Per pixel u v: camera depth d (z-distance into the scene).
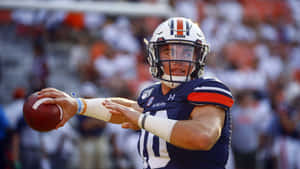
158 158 7.72
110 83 24.61
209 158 7.45
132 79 25.62
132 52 26.31
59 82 23.17
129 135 22.09
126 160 21.84
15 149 18.94
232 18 35.00
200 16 33.62
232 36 33.88
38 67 22.88
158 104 8.03
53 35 23.59
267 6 37.31
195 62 8.00
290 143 24.17
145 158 7.97
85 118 21.23
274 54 34.97
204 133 6.75
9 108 19.91
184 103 7.58
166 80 7.95
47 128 7.92
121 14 24.34
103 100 8.97
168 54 7.99
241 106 25.48
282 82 32.28
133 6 24.53
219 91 7.32
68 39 24.00
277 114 25.03
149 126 7.09
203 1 34.50
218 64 30.84
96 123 21.17
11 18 22.89
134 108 8.80
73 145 21.06
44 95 8.00
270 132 24.73
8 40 22.84
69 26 23.98
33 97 7.96
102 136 21.45
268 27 36.44
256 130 24.89
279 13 37.78
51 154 20.50
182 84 7.90
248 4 36.41
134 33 26.84
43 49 23.28
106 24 25.95
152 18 25.61
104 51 25.34
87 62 24.47
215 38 32.88
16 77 22.62
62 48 23.78
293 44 36.72
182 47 7.95
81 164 21.05
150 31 26.41
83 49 24.61
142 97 8.75
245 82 29.81
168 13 25.19
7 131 18.72
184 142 6.79
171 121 6.99
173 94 7.85
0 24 22.78
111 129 21.78
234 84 29.42
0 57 22.64
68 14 23.86
